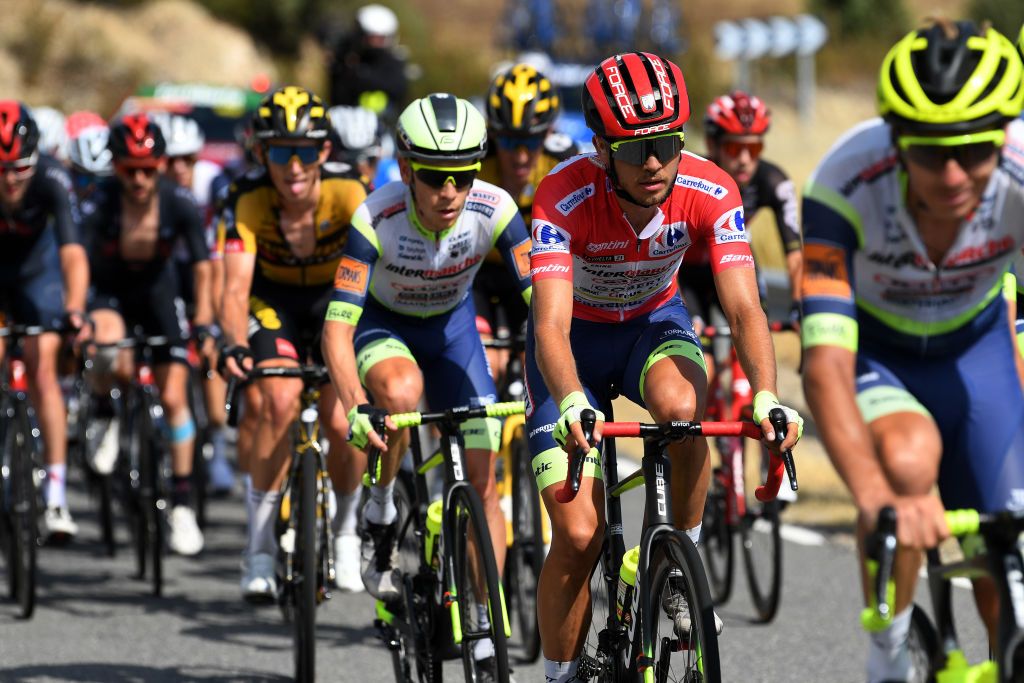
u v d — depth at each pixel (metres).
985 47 8.95
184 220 23.19
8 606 20.91
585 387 13.26
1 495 20.72
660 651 11.15
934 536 8.87
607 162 11.72
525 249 15.24
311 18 110.06
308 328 19.20
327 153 17.73
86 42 99.81
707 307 20.55
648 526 11.32
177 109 51.09
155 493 21.66
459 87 96.31
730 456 19.78
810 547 22.84
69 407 27.83
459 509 13.38
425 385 15.95
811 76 87.12
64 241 20.80
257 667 17.22
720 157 20.83
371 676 16.64
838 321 9.72
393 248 14.80
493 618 12.47
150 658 17.72
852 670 16.38
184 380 23.88
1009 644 8.98
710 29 119.50
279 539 16.80
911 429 9.97
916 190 9.35
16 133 19.94
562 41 81.19
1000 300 10.77
